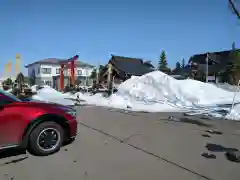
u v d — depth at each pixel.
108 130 6.87
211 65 34.81
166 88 14.53
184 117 9.25
